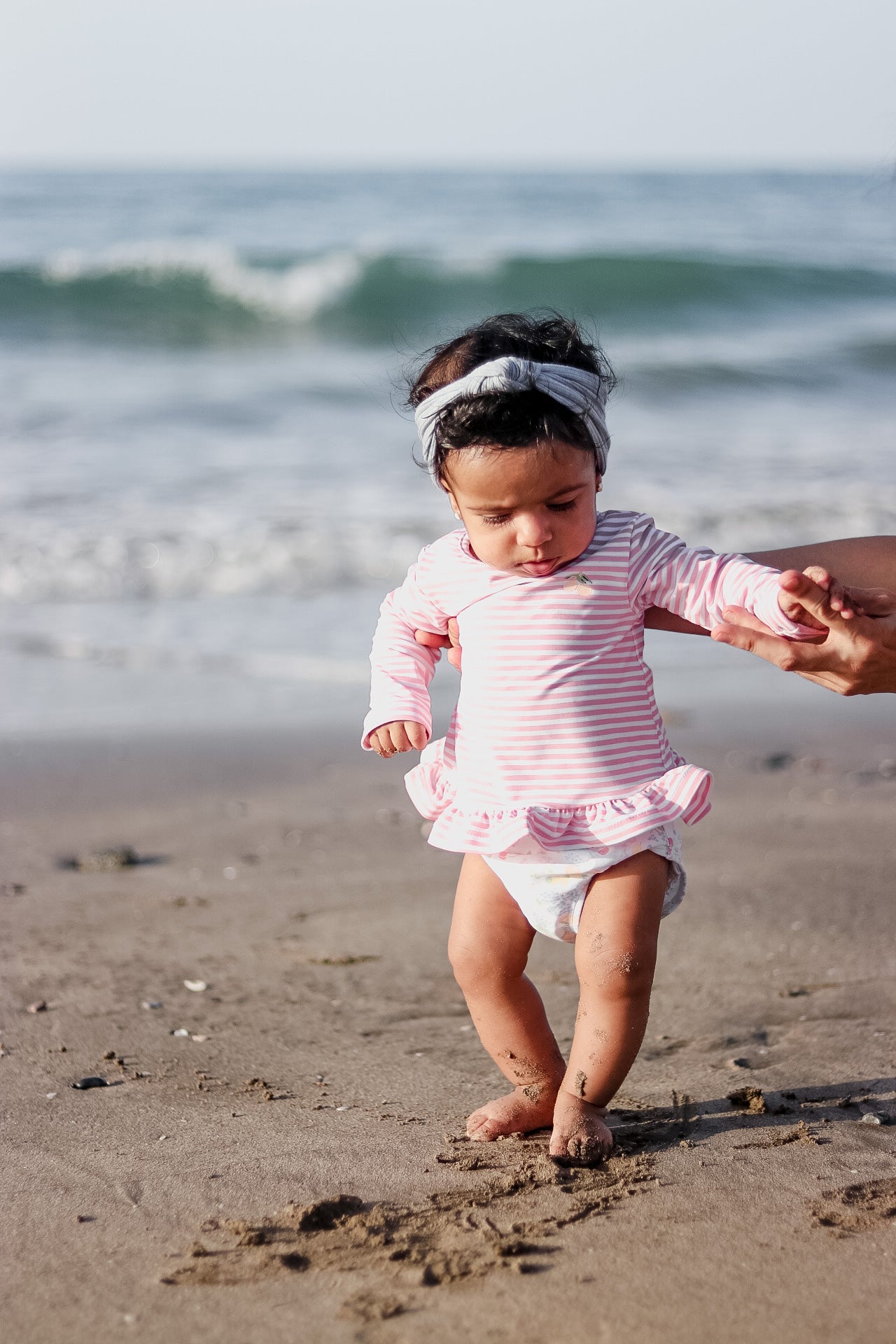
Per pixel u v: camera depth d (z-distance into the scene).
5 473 10.44
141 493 9.92
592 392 2.34
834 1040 2.92
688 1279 1.87
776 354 17.45
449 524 9.21
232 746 5.88
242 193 50.31
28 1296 1.86
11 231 28.80
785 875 4.18
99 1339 1.75
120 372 15.38
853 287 21.95
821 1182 2.19
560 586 2.40
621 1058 2.33
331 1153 2.36
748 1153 2.32
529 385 2.25
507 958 2.45
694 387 15.64
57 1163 2.32
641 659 2.46
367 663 7.15
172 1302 1.83
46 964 3.50
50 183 68.50
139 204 40.19
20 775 5.41
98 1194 2.20
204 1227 2.06
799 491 10.43
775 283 21.64
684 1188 2.17
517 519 2.31
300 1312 1.80
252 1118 2.54
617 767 2.38
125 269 19.23
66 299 19.11
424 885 4.22
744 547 8.94
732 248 26.86
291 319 19.30
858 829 4.68
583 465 2.32
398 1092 2.70
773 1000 3.19
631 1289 1.84
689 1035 2.99
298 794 5.25
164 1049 2.94
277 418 12.87
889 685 2.06
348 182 71.56
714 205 44.81
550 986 3.36
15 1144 2.41
